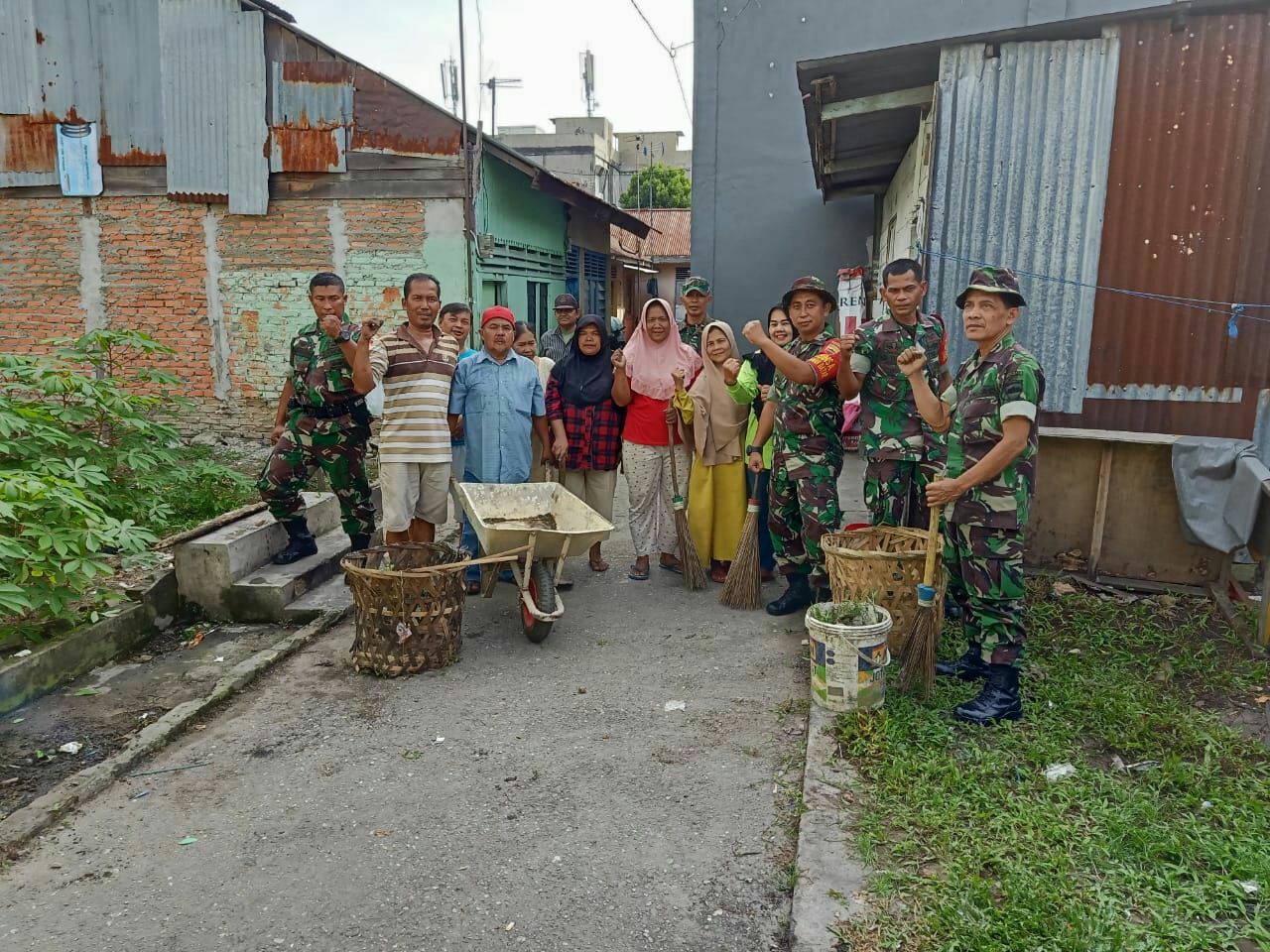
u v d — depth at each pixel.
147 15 10.10
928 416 3.88
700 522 5.66
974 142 5.63
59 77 10.34
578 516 5.04
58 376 5.37
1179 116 5.27
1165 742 3.53
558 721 3.90
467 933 2.59
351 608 5.25
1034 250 5.62
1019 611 3.70
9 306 10.83
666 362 5.60
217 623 5.22
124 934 2.60
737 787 3.34
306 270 10.34
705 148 10.54
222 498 7.43
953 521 3.73
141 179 10.42
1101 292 5.53
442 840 3.03
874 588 4.14
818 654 3.76
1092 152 5.44
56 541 4.00
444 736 3.78
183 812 3.23
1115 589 5.41
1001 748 3.47
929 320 4.52
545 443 5.82
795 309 4.83
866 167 8.96
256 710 4.05
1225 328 5.36
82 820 3.18
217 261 10.47
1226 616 4.88
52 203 10.61
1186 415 5.50
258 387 10.62
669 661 4.53
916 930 2.49
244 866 2.91
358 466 5.43
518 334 6.11
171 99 10.22
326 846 3.01
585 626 5.05
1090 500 5.62
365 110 9.97
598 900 2.72
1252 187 5.22
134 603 4.93
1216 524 4.97
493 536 4.54
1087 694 3.94
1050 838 2.88
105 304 10.72
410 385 4.98
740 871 2.86
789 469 4.82
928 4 9.66
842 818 3.02
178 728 3.81
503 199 11.46
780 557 5.15
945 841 2.86
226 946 2.54
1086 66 5.38
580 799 3.27
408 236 10.12
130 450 5.71
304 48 9.94
